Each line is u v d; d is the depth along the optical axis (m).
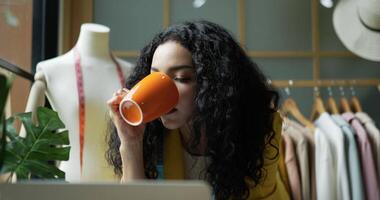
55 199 0.44
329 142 1.35
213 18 1.77
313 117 1.63
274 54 1.74
